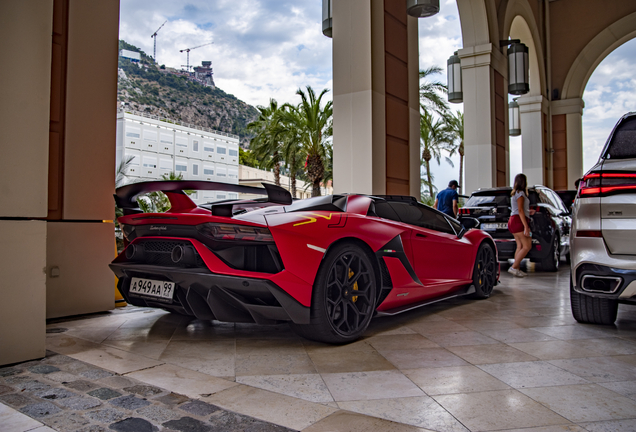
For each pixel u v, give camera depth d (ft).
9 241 7.18
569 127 51.47
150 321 10.62
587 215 9.10
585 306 10.04
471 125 32.53
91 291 11.47
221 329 9.81
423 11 19.33
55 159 10.94
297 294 7.61
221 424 5.00
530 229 21.04
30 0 7.52
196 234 7.82
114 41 12.10
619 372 6.98
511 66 35.06
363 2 18.03
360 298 8.98
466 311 12.03
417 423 5.13
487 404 5.70
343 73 18.39
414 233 10.66
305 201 9.73
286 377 6.72
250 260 7.70
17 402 5.56
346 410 5.49
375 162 17.79
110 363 7.26
